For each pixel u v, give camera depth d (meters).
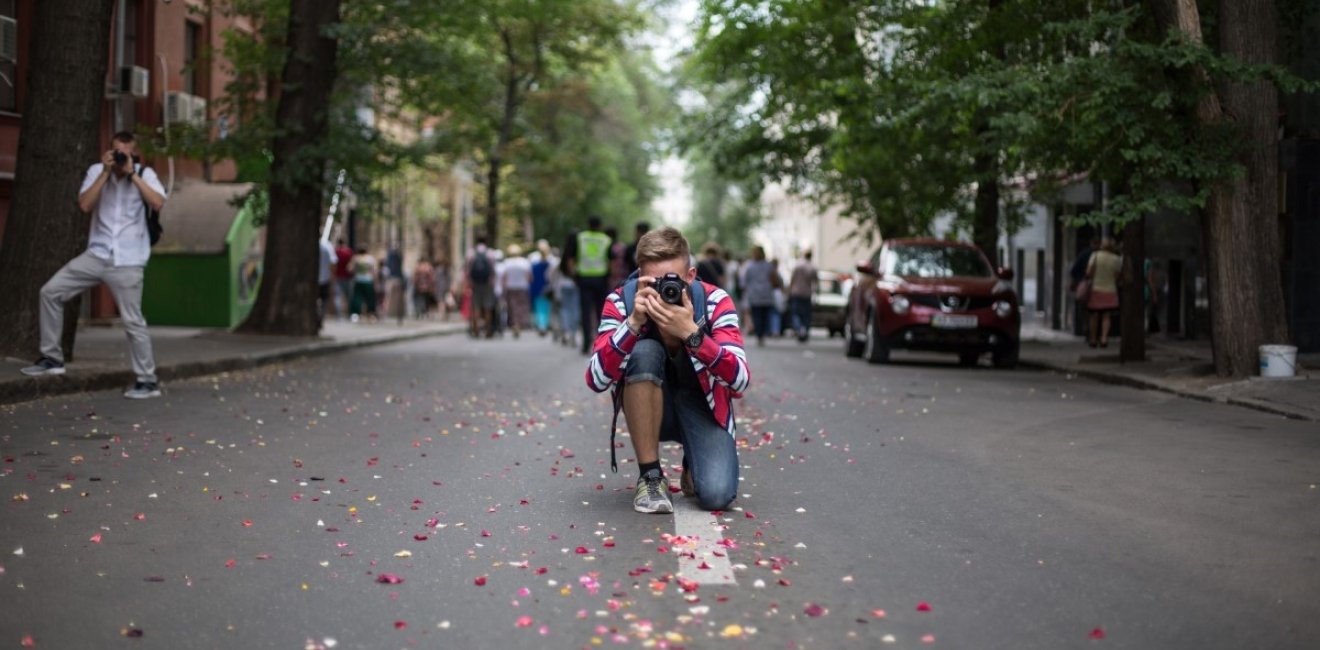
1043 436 11.66
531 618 5.30
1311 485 8.79
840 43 29.19
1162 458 10.17
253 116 24.52
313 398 14.56
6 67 23.06
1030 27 21.12
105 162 13.40
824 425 12.57
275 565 6.21
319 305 31.58
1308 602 5.62
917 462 9.94
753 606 5.50
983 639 5.05
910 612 5.43
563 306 28.83
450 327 37.28
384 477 8.91
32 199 14.77
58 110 14.77
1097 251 26.69
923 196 28.20
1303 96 20.70
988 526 7.32
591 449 10.60
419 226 54.66
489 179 46.03
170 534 6.89
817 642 4.99
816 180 34.06
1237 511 7.80
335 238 44.56
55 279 13.53
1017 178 27.75
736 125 34.75
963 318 21.94
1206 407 14.51
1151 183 17.22
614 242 24.78
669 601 5.57
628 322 7.50
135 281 13.69
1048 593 5.76
